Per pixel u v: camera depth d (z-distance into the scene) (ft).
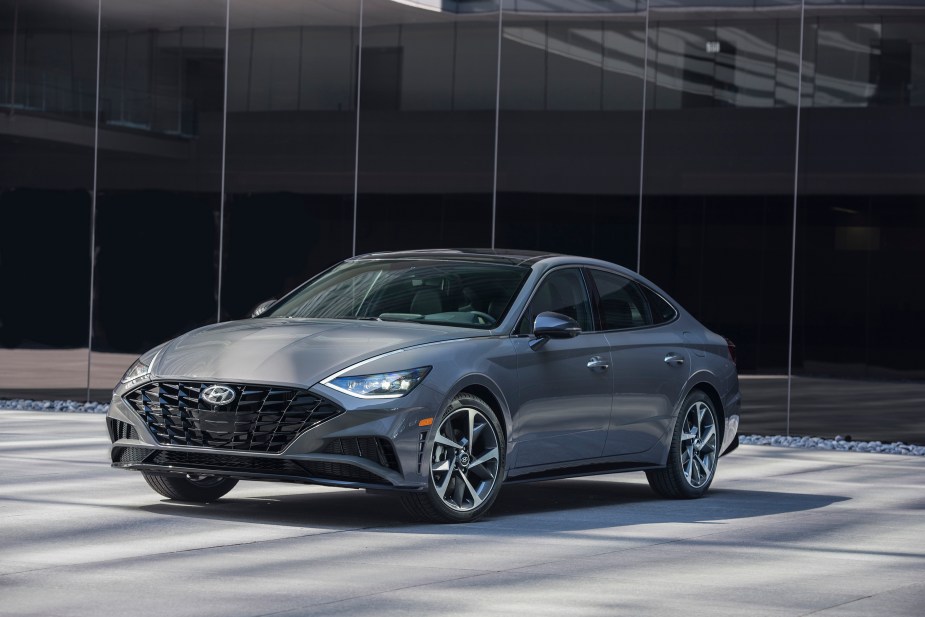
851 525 28.04
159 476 28.27
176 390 25.98
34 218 54.85
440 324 28.04
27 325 54.95
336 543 23.72
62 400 54.75
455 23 50.80
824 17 47.98
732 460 42.16
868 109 47.65
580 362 29.17
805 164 48.19
